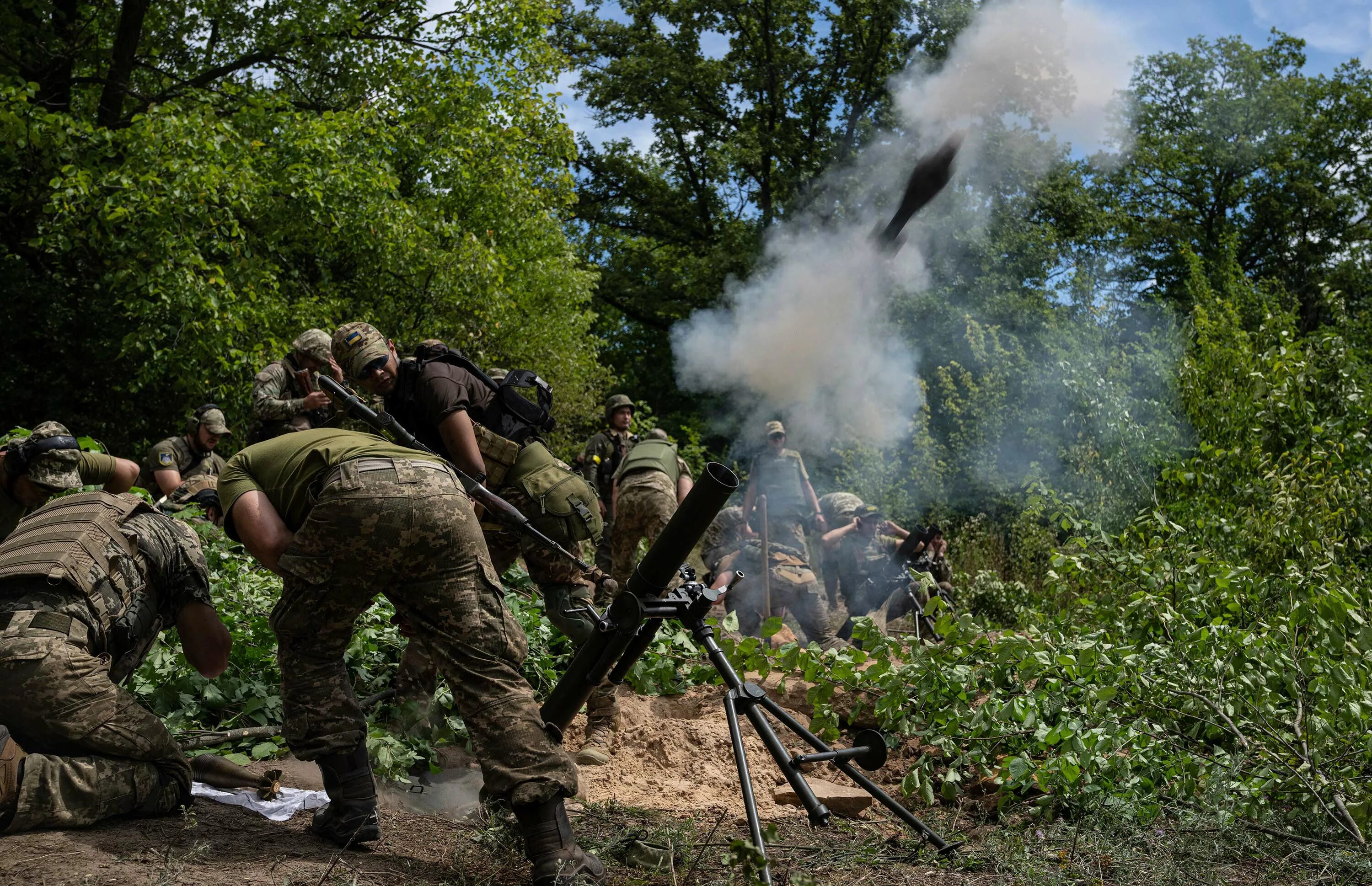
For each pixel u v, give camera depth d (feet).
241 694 14.90
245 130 49.52
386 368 13.55
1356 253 90.68
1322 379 27.53
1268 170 95.30
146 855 9.38
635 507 21.72
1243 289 56.75
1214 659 14.26
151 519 11.46
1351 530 22.29
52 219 45.57
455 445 13.76
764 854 9.23
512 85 60.90
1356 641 14.61
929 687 14.26
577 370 67.00
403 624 11.25
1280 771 13.55
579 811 12.71
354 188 48.29
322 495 9.62
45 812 9.71
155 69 54.85
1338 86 95.14
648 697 17.98
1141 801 13.01
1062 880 10.77
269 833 10.48
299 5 57.62
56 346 51.78
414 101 58.08
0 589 10.40
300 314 47.65
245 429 46.09
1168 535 18.57
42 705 10.00
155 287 40.93
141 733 10.40
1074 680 14.79
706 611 10.23
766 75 88.74
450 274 51.70
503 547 15.53
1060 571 18.57
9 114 40.96
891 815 13.82
